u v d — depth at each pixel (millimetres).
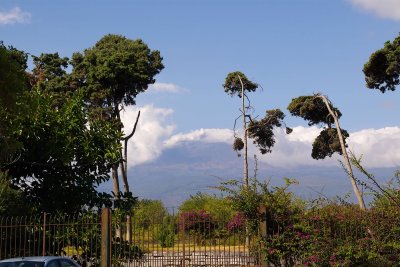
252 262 19125
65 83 45656
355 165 12594
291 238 18750
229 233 19672
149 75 45938
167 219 22016
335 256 18031
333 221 18562
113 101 45438
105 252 18641
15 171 23609
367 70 38188
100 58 44594
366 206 18656
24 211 20484
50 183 23609
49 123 23422
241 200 19281
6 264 12969
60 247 21344
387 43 37125
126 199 24188
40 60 47344
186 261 20656
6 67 17438
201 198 38281
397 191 16406
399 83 37969
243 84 46656
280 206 19047
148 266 21031
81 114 24281
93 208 23219
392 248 17969
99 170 24609
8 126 21438
